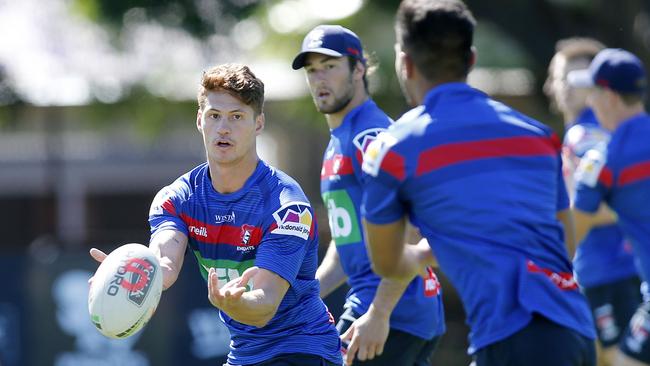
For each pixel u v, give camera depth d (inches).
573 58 1189.1
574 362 578.2
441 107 595.5
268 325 676.7
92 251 650.2
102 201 2662.4
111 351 1547.7
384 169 589.9
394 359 806.5
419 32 598.9
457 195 581.9
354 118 799.7
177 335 1534.2
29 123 2241.6
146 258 623.2
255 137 660.7
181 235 666.8
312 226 664.4
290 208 653.3
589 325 596.1
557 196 617.3
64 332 1563.7
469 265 583.5
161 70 1934.1
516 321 576.4
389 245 605.0
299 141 2384.4
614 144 877.2
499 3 1943.9
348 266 813.2
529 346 573.3
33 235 2647.6
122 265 616.4
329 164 805.9
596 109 949.2
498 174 584.7
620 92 926.4
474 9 1940.2
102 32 1914.4
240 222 658.8
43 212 2650.1
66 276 1573.6
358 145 781.9
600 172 880.9
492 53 1964.8
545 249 590.9
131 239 1669.5
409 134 589.3
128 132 2401.6
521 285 575.2
